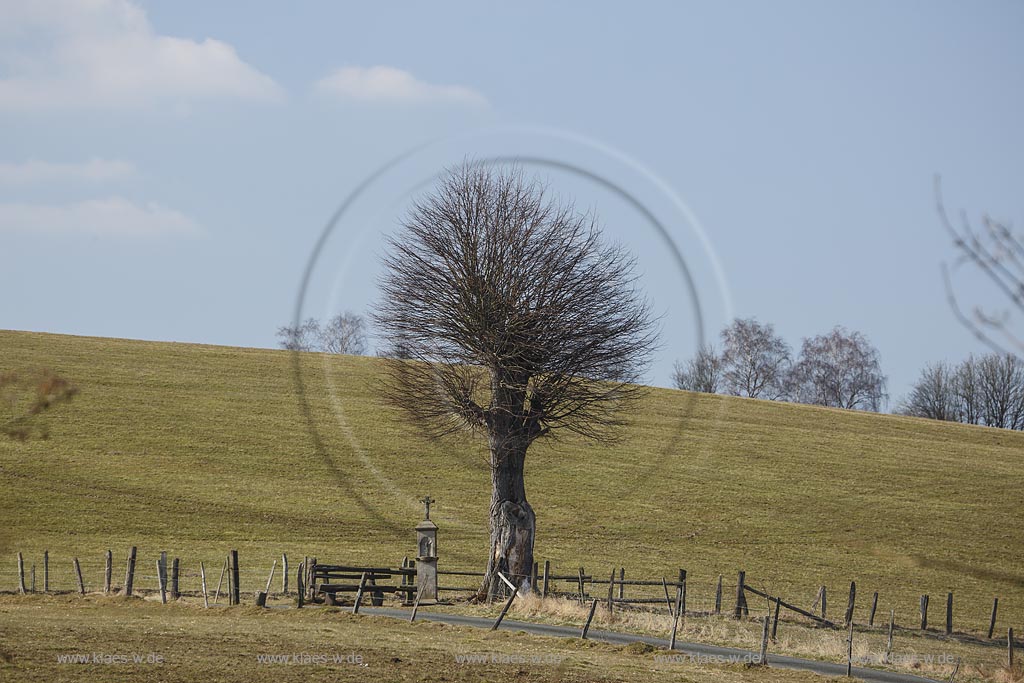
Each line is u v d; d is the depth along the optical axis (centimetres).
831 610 8706
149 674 3362
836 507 13012
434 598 6900
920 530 12281
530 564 6981
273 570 8212
